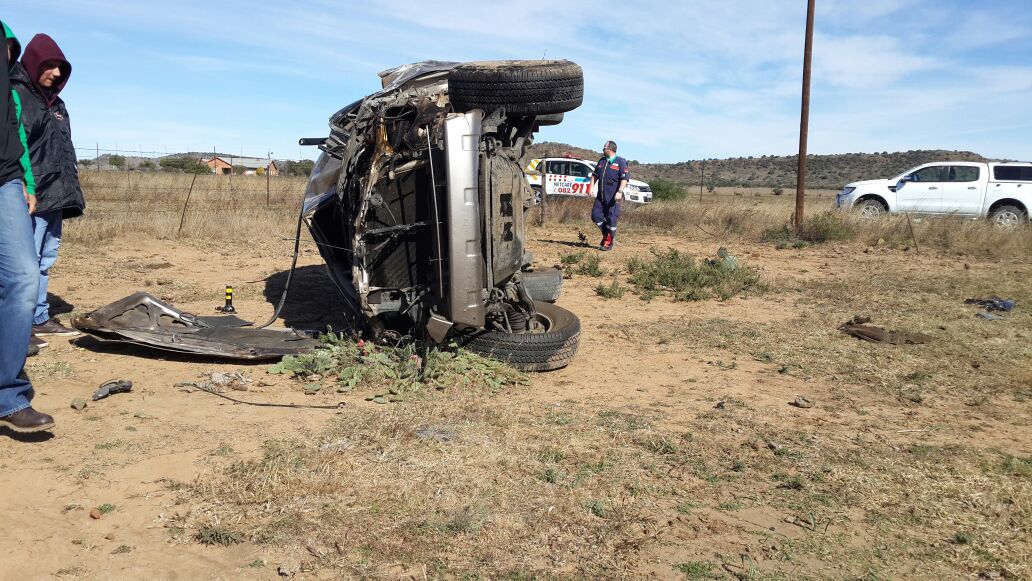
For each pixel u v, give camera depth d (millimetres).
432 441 4227
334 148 6676
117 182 22969
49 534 3111
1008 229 15758
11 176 3842
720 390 5672
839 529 3412
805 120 16719
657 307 9109
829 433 4730
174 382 5234
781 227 17297
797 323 8195
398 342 5934
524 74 6105
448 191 5199
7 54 3895
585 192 25469
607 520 3418
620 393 5516
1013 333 7703
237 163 46375
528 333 5977
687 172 117062
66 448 3994
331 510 3379
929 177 19391
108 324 5973
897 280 11188
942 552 3221
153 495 3488
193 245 12789
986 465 4219
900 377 6129
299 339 6277
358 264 5730
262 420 4527
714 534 3324
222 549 3043
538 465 3992
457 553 3072
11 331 3820
